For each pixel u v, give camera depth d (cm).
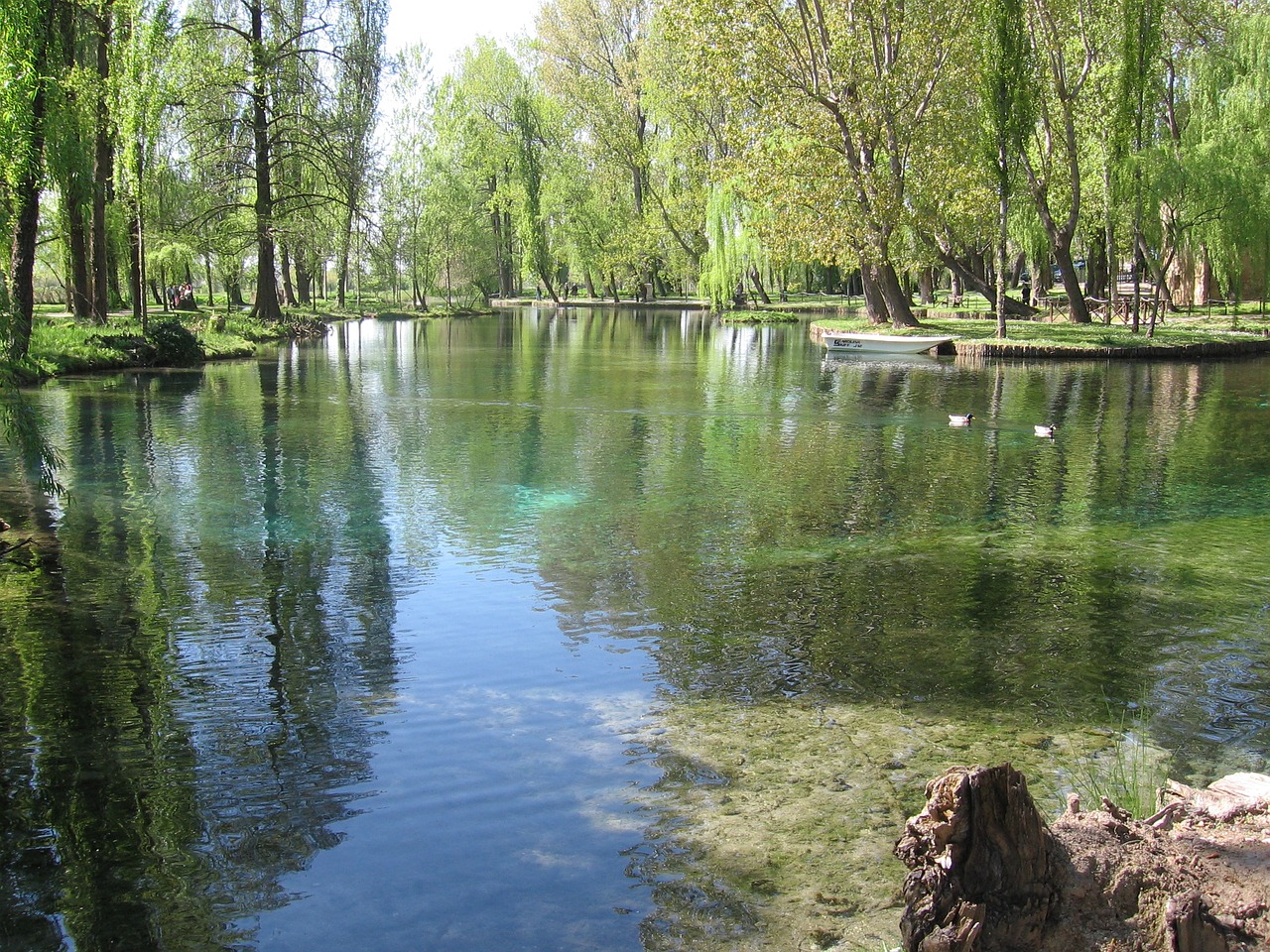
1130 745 558
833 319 4728
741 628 753
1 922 396
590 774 516
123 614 781
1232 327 3566
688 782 505
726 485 1270
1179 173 3172
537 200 6656
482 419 1781
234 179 3550
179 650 705
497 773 518
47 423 1677
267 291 3953
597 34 5981
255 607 800
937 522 1093
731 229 5362
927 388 2306
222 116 3412
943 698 623
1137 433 1689
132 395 2048
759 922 386
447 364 2808
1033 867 321
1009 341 3108
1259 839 370
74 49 2134
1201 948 308
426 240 5903
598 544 988
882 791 494
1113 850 345
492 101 6688
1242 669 677
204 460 1389
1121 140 3231
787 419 1820
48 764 533
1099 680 655
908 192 3434
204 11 3531
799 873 420
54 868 435
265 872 431
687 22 3228
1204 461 1447
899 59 3384
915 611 796
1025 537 1024
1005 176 3184
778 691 632
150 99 2761
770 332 4291
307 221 3856
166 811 481
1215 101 3419
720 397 2125
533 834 456
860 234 3300
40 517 1077
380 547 973
